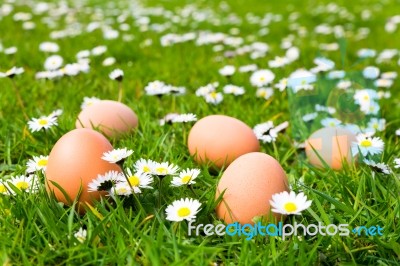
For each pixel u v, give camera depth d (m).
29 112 0.60
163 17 1.36
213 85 0.70
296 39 1.11
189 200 0.40
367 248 0.37
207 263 0.34
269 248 0.36
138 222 0.39
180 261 0.34
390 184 0.44
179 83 0.75
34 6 1.45
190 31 1.19
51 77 0.67
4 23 1.19
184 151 0.51
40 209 0.39
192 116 0.53
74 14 1.37
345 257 0.37
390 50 0.95
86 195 0.40
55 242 0.37
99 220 0.39
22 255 0.35
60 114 0.58
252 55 0.89
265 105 0.63
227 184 0.39
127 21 1.30
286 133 0.56
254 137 0.48
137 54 0.94
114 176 0.40
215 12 1.52
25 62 0.85
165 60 0.89
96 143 0.41
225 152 0.46
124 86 0.72
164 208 0.40
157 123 0.58
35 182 0.43
